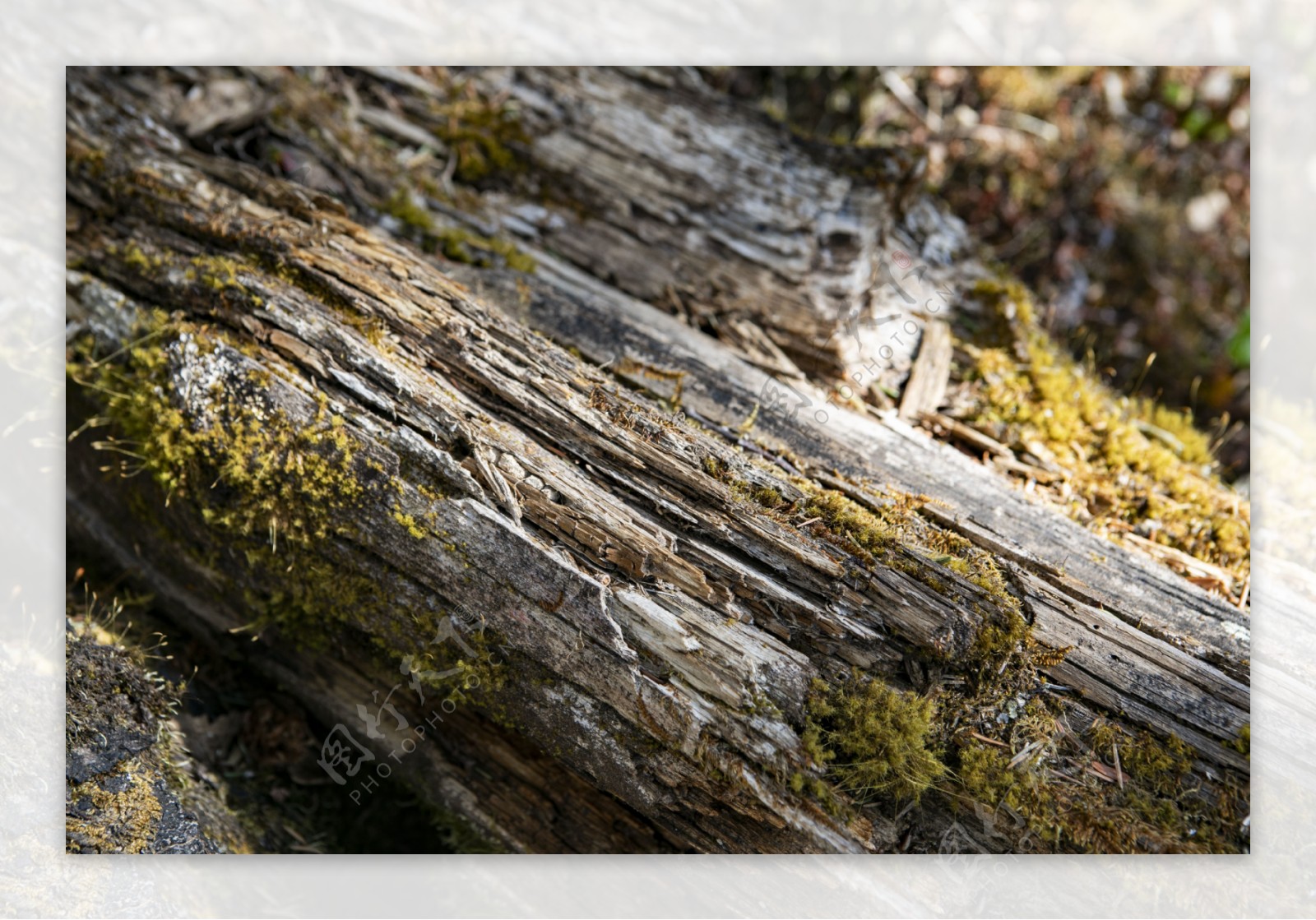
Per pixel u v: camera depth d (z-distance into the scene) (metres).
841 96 2.92
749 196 2.16
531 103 2.29
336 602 1.66
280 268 1.71
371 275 1.71
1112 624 1.56
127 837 1.57
